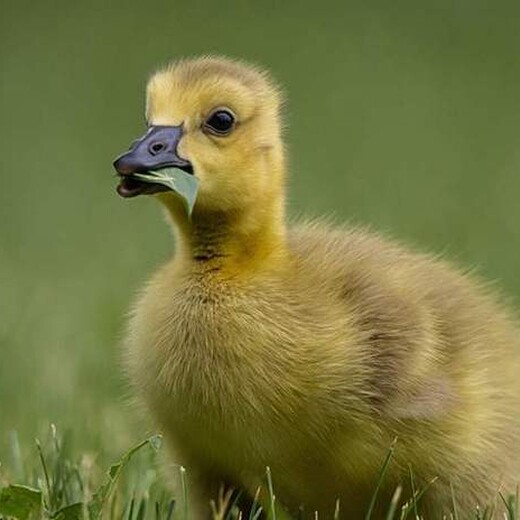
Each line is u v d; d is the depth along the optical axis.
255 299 10.84
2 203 28.25
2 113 34.84
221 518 10.80
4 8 42.16
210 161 11.02
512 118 34.69
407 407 10.67
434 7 42.50
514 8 42.50
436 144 32.66
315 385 10.62
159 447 10.86
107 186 29.56
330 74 38.16
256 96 11.29
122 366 11.61
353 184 28.62
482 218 25.22
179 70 11.39
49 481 12.09
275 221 11.27
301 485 10.95
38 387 16.00
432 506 11.01
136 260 23.06
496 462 11.21
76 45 39.81
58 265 23.36
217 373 10.69
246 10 42.72
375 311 10.92
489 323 11.80
